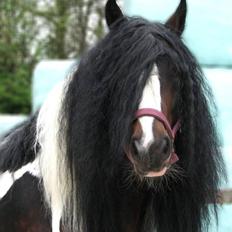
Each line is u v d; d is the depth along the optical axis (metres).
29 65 10.93
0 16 11.07
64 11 11.17
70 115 3.22
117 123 3.03
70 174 3.26
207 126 3.22
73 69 3.34
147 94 2.98
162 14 6.77
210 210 3.48
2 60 10.91
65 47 11.26
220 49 6.89
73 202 3.29
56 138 3.28
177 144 3.22
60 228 3.35
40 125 3.42
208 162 3.26
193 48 6.86
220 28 6.87
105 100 3.11
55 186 3.31
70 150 3.23
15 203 3.50
